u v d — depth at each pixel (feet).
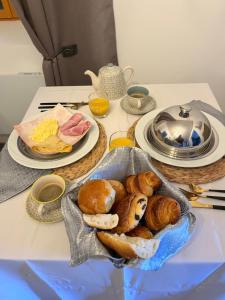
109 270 1.92
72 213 1.85
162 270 1.88
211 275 1.92
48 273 1.98
